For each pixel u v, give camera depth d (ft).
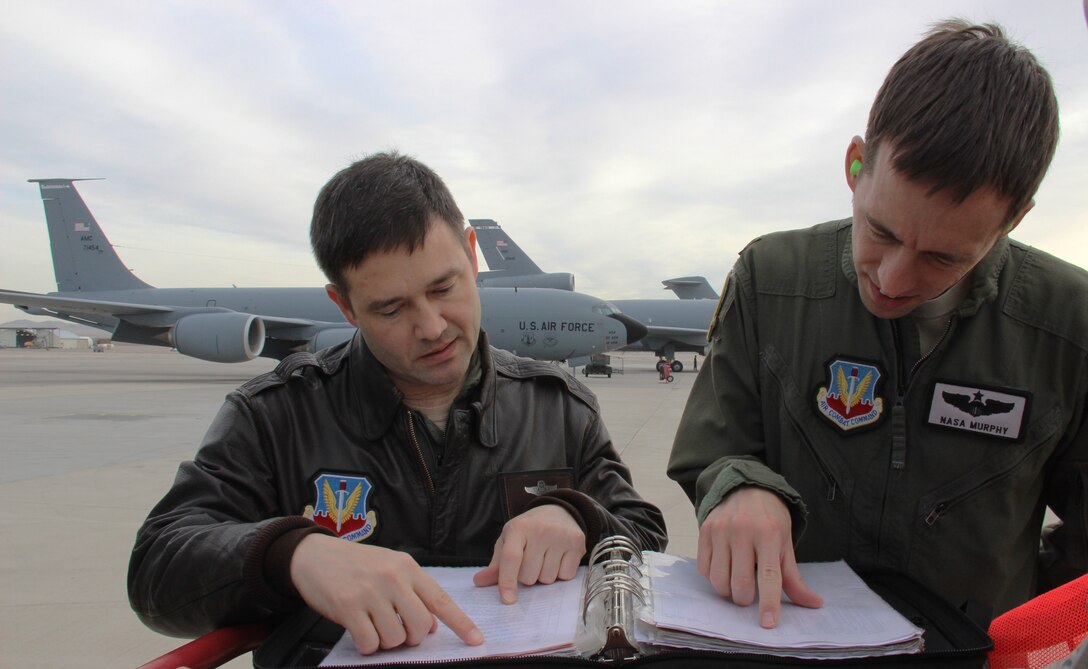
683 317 86.12
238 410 4.03
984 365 3.76
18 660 8.37
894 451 3.91
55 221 71.82
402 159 3.96
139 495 16.78
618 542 3.07
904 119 2.77
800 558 4.24
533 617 2.84
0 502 16.05
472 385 4.32
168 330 60.13
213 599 3.03
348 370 4.35
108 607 9.96
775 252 4.48
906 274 2.98
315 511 4.01
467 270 3.85
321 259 3.77
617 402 43.06
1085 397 3.70
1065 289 3.75
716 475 3.67
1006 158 2.59
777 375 4.27
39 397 44.01
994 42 2.88
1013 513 3.79
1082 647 2.00
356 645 2.58
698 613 2.80
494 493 4.23
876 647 2.49
